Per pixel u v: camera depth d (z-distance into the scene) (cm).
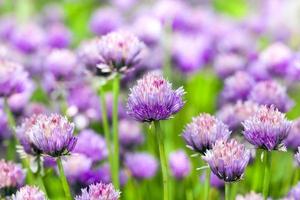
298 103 98
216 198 73
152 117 58
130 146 82
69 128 59
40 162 66
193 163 81
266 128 58
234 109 70
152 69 95
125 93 88
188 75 105
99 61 71
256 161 72
